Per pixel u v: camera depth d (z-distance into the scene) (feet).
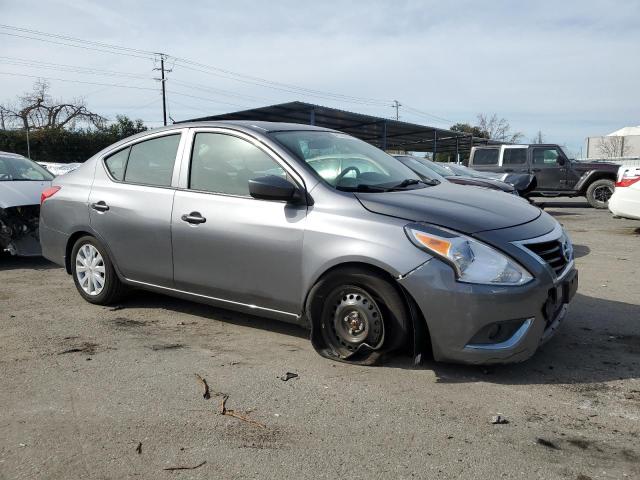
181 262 15.48
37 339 15.14
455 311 11.63
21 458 9.46
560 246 13.05
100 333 15.61
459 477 8.84
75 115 175.32
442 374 12.59
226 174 15.01
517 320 11.71
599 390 11.87
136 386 12.19
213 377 12.63
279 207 13.74
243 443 9.89
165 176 16.19
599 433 10.14
